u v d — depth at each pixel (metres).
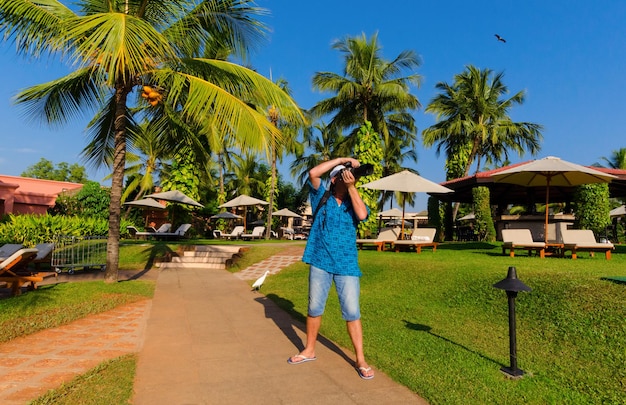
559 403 2.96
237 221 40.94
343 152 24.45
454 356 3.93
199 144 11.83
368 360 3.93
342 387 3.31
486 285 6.09
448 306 5.73
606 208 12.57
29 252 6.66
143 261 12.60
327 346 4.43
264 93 8.07
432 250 12.70
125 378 3.38
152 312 6.13
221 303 6.92
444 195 19.17
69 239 11.20
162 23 8.01
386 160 31.36
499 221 15.82
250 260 12.10
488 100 25.33
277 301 7.09
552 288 5.39
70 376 3.44
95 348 4.28
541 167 9.12
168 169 31.42
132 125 10.36
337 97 20.88
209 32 8.63
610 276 5.62
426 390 3.17
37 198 22.30
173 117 10.20
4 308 5.70
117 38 5.96
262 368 3.75
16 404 2.84
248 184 39.28
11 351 4.12
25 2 6.82
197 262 13.01
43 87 8.29
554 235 11.94
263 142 7.48
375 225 18.86
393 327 4.99
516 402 2.97
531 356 3.91
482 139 24.81
